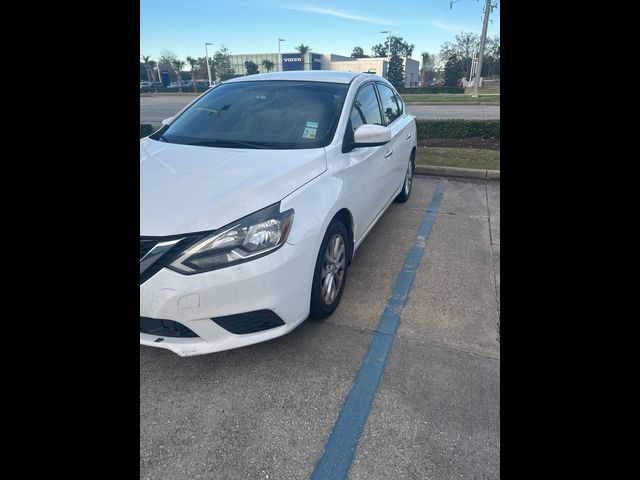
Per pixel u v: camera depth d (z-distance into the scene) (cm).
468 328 280
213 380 234
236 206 221
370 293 325
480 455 188
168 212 218
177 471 183
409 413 212
